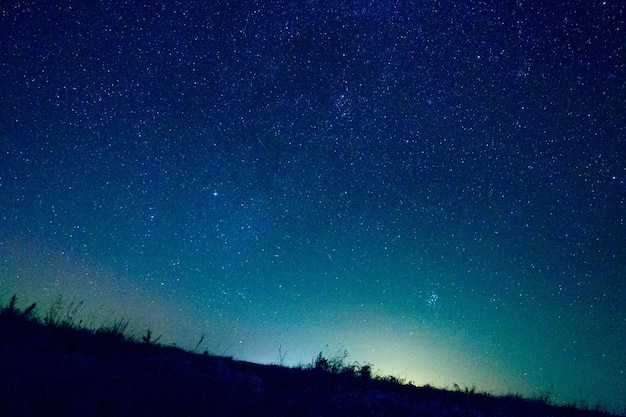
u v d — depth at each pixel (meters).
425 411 6.99
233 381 6.22
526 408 8.44
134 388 4.94
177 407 4.66
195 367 6.59
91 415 4.17
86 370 5.25
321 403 6.21
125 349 6.85
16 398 4.19
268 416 5.06
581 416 8.50
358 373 8.84
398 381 8.95
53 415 4.06
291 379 7.43
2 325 6.32
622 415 9.01
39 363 5.18
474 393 9.09
